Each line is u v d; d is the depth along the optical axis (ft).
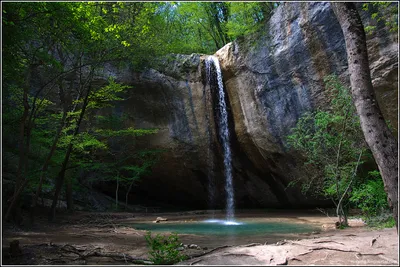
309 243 21.33
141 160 74.95
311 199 61.52
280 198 67.46
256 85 55.21
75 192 71.82
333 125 37.14
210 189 75.92
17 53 32.40
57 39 35.40
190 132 68.80
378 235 23.39
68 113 46.96
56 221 45.65
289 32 48.01
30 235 31.68
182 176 75.92
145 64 67.36
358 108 18.34
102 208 72.02
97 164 64.95
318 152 36.06
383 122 17.74
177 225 43.27
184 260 18.66
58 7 28.30
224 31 77.15
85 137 48.65
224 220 49.60
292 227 38.17
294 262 17.19
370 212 36.68
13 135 45.19
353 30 19.08
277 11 50.29
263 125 55.52
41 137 48.93
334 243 20.99
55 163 51.80
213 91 65.72
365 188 35.83
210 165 71.15
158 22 68.54
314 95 45.96
